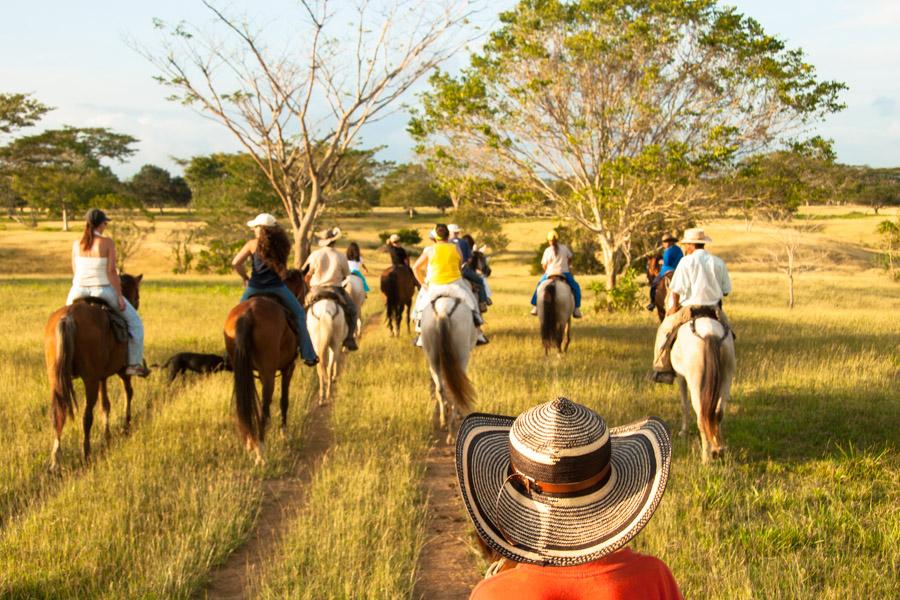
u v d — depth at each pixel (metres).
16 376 12.38
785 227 27.66
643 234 28.19
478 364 13.62
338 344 11.53
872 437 9.06
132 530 6.24
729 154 23.20
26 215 95.56
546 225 94.00
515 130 24.98
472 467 2.07
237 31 21.92
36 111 59.38
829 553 5.89
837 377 12.20
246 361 8.19
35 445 8.93
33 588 5.29
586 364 13.70
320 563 5.74
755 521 6.53
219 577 5.84
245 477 7.98
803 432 9.34
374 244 80.25
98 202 56.84
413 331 20.20
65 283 39.78
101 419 10.17
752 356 14.26
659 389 11.73
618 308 23.53
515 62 24.41
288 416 10.54
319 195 24.19
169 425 9.74
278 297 9.20
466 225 72.19
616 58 23.41
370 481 7.52
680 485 7.37
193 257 57.97
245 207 63.66
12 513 7.01
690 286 8.41
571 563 1.86
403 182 108.12
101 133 102.31
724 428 9.52
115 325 8.68
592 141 24.64
